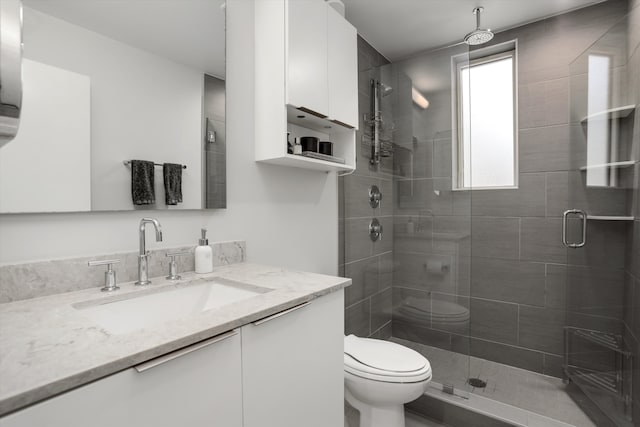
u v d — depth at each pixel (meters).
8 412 0.43
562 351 2.12
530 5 2.01
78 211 0.94
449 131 2.01
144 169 1.09
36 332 0.64
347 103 1.71
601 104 1.85
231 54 1.39
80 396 0.49
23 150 0.84
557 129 2.13
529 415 1.72
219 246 1.32
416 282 2.13
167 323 0.69
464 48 1.95
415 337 2.12
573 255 2.03
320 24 1.53
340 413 1.10
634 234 1.65
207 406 0.68
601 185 1.87
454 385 1.90
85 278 0.95
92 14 0.97
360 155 2.23
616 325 1.77
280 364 0.86
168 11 1.16
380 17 2.08
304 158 1.47
